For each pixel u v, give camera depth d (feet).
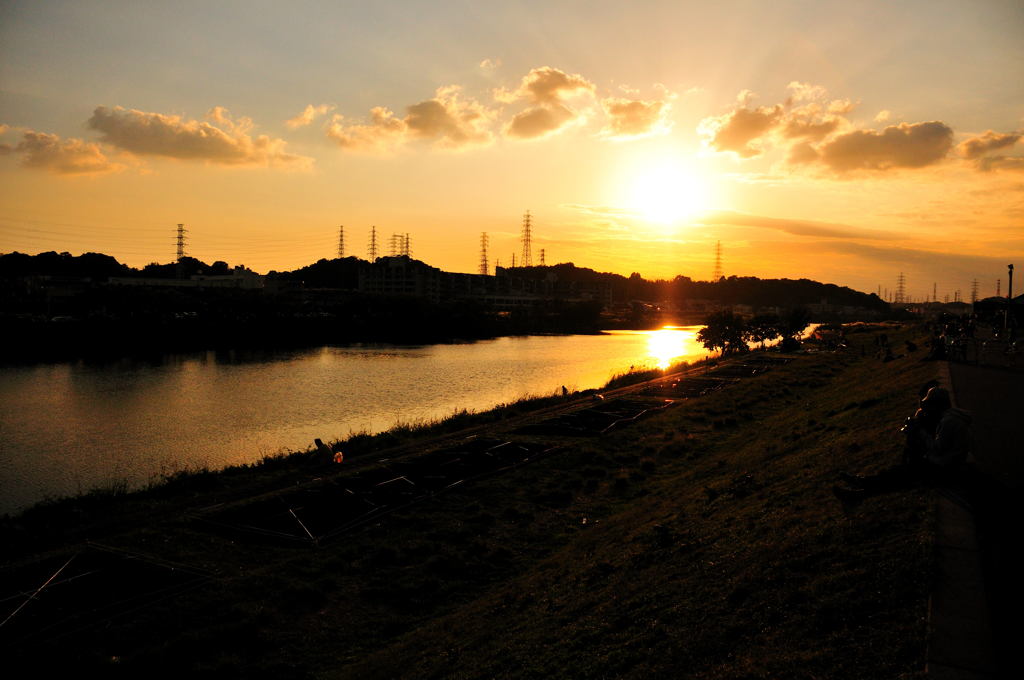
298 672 44.83
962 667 22.21
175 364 281.33
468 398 202.59
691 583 37.99
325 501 78.28
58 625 48.44
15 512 95.61
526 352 368.48
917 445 39.11
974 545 29.73
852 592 28.89
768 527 41.96
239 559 62.13
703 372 214.28
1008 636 23.49
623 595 40.83
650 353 370.94
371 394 207.51
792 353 276.82
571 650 35.45
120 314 394.52
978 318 219.00
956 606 25.53
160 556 61.57
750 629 30.01
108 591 53.93
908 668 22.88
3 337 322.14
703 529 49.03
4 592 53.57
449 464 95.86
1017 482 37.68
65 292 478.18
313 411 178.50
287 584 56.80
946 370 85.92
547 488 85.81
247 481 89.97
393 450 108.06
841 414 80.23
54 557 61.11
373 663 44.32
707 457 97.71
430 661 42.01
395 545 66.64
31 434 148.36
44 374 245.86
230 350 345.92
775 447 75.31
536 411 149.79
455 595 56.54
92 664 43.96
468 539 68.74
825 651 25.64
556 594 47.29
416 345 405.18
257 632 49.06
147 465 123.44
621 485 85.46
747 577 34.91
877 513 35.65
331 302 536.42
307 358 313.73
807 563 33.68
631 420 130.21
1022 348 117.19
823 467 51.96
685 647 30.76
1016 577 27.32
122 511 76.59
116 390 209.97
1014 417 56.44
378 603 55.21
